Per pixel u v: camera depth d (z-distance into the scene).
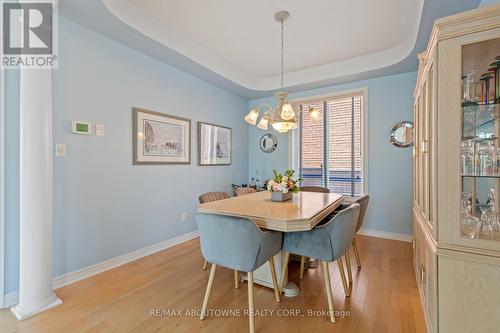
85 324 1.68
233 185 4.46
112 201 2.61
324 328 1.64
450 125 1.28
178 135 3.38
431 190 1.49
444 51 1.29
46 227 1.88
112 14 2.15
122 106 2.69
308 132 4.38
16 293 1.92
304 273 2.44
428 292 1.57
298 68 3.90
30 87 1.80
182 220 3.46
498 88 1.37
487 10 1.17
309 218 1.70
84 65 2.34
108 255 2.57
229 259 1.64
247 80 4.17
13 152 1.90
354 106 3.97
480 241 1.22
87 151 2.38
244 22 2.64
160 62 3.12
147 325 1.68
